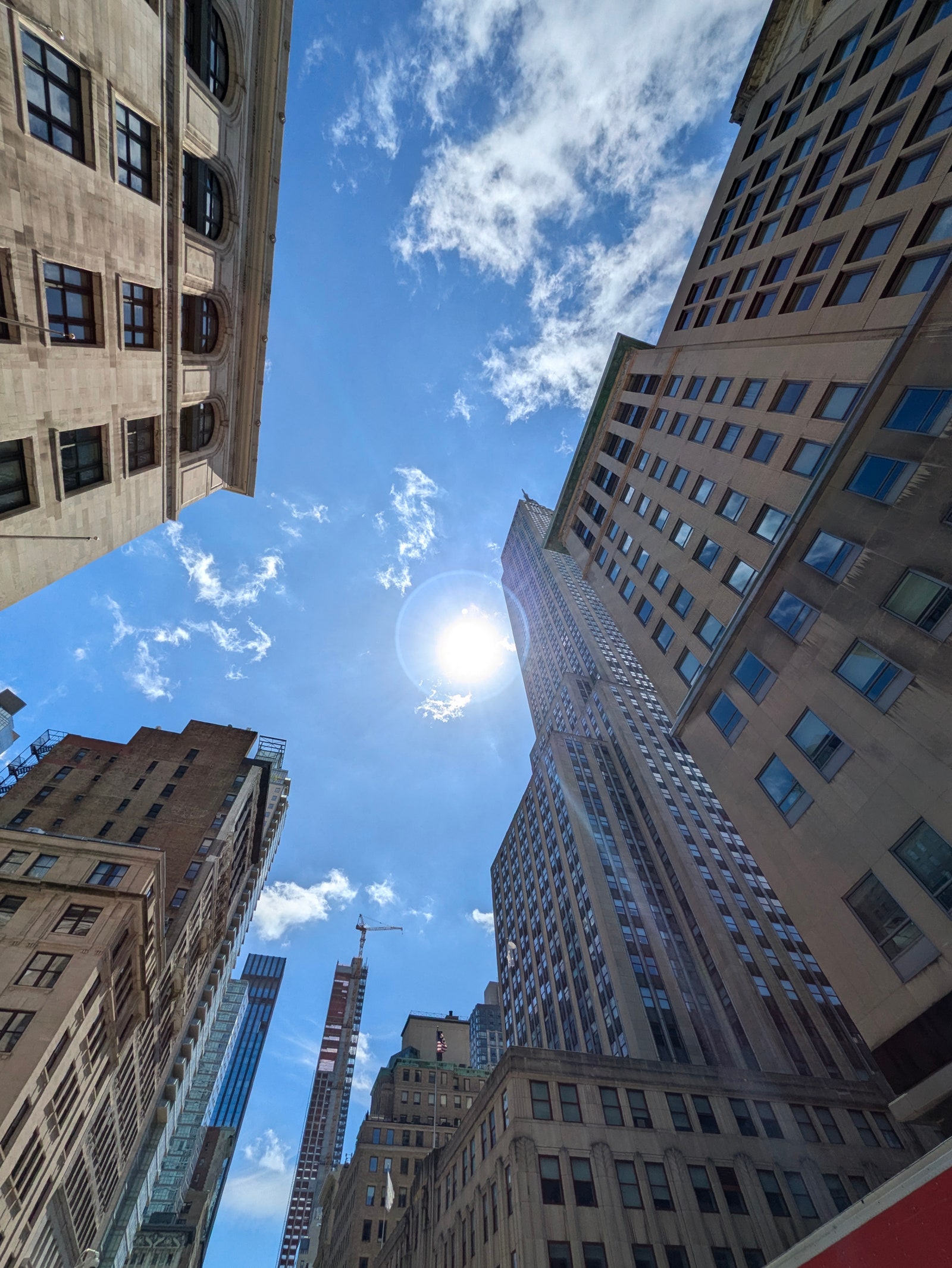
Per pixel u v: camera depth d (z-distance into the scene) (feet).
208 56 83.92
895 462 77.97
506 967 327.47
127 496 83.30
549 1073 130.31
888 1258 18.81
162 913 149.38
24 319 60.03
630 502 156.97
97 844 146.92
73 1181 125.39
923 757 68.54
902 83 89.66
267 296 108.58
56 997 110.52
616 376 176.96
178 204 79.82
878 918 71.20
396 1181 245.86
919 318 77.15
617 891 253.24
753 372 110.52
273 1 92.58
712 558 115.75
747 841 91.56
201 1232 352.08
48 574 71.00
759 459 105.91
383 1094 306.96
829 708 81.35
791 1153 129.29
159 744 246.88
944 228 77.41
